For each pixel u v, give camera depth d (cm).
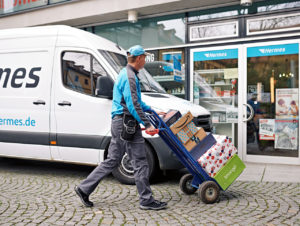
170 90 824
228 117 771
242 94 751
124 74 389
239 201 436
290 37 701
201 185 421
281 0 707
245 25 739
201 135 429
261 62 732
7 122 604
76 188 407
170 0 749
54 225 349
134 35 862
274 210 399
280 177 583
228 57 762
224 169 434
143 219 369
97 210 399
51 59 580
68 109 555
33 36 602
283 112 719
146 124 383
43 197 454
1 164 716
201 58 789
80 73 556
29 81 591
